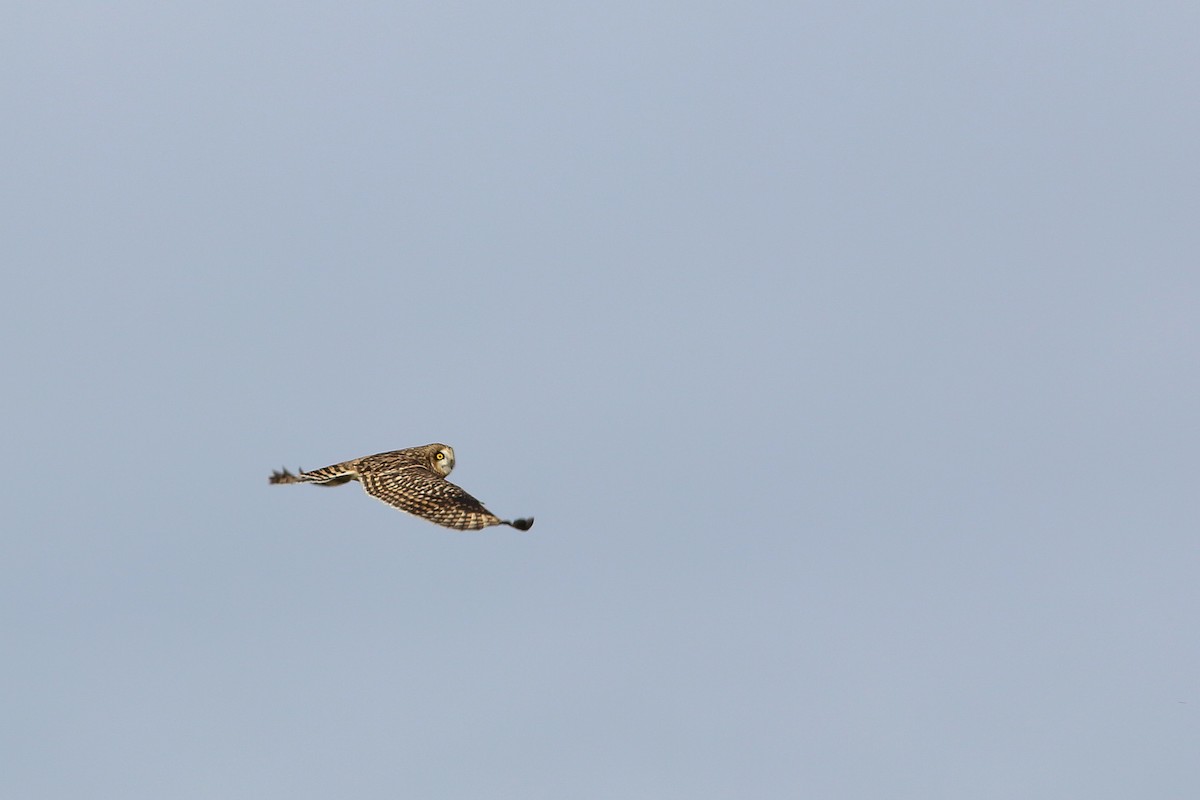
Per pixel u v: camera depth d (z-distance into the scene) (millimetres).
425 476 22516
